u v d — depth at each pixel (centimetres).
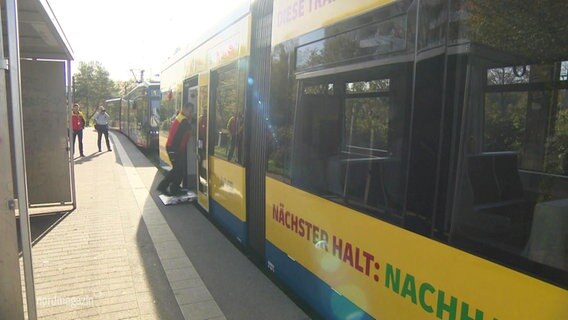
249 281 430
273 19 396
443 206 206
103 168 1253
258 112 448
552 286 160
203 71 703
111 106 4606
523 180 180
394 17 237
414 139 223
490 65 187
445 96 205
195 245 540
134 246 534
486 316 185
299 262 353
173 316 357
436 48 209
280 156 384
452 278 201
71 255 498
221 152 586
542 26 170
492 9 185
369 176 260
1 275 293
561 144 172
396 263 237
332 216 301
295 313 365
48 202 699
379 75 250
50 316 354
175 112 993
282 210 381
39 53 658
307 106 334
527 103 179
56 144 693
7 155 285
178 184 804
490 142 191
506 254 178
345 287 288
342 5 285
